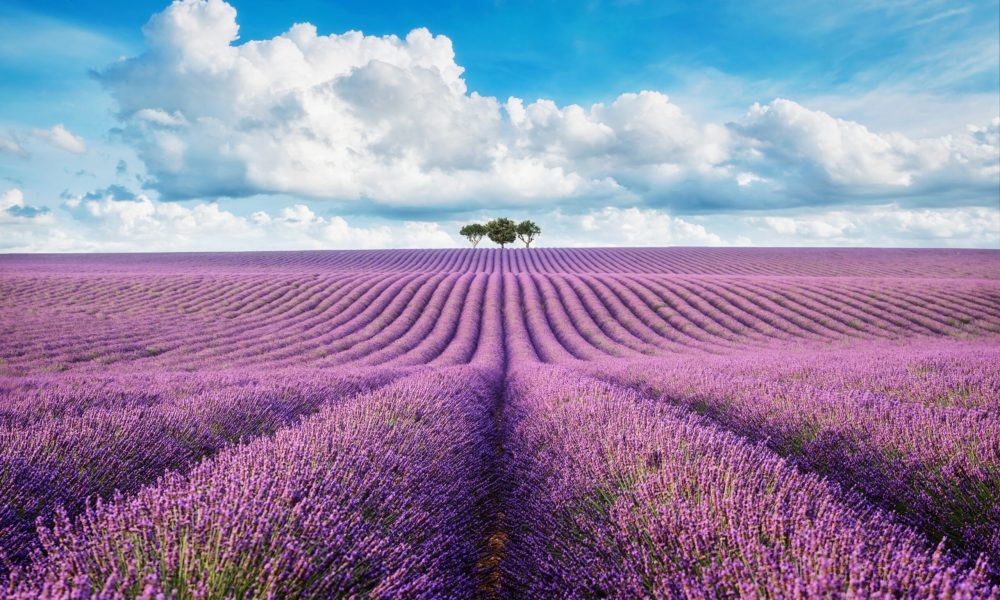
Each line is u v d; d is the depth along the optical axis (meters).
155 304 25.83
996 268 48.09
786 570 1.85
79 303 25.44
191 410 5.27
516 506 3.80
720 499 2.54
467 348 20.41
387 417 4.84
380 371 11.18
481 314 28.41
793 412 5.12
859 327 23.34
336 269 51.16
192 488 2.44
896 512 3.30
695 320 25.34
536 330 24.55
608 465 3.49
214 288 29.58
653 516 2.62
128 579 1.71
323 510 2.45
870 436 4.18
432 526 2.92
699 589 1.98
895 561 1.83
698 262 58.41
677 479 2.90
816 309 26.30
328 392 7.52
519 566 3.00
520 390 8.65
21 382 8.82
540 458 4.34
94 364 16.23
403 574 2.26
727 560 2.02
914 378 7.02
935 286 29.31
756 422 5.29
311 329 22.25
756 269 51.69
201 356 17.83
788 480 2.77
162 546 2.01
